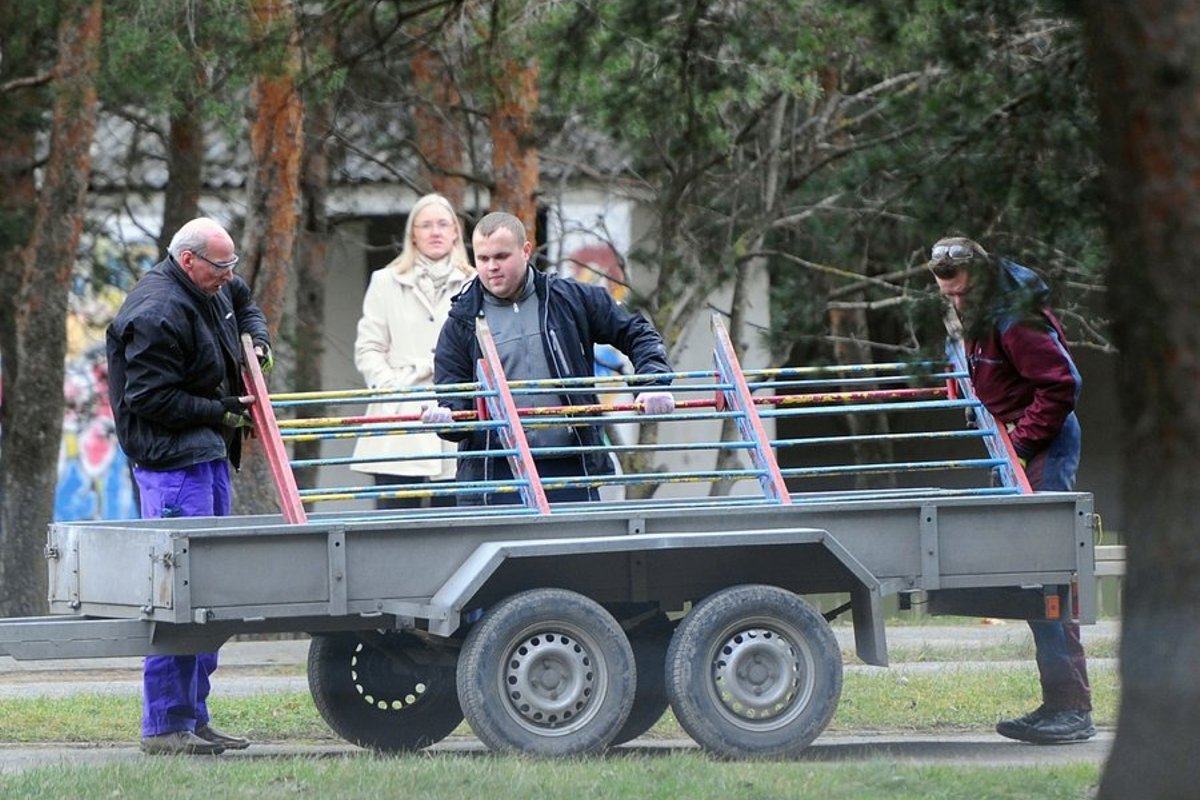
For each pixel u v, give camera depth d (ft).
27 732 104.68
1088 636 138.92
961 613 98.78
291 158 159.63
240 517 98.84
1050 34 103.50
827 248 162.50
